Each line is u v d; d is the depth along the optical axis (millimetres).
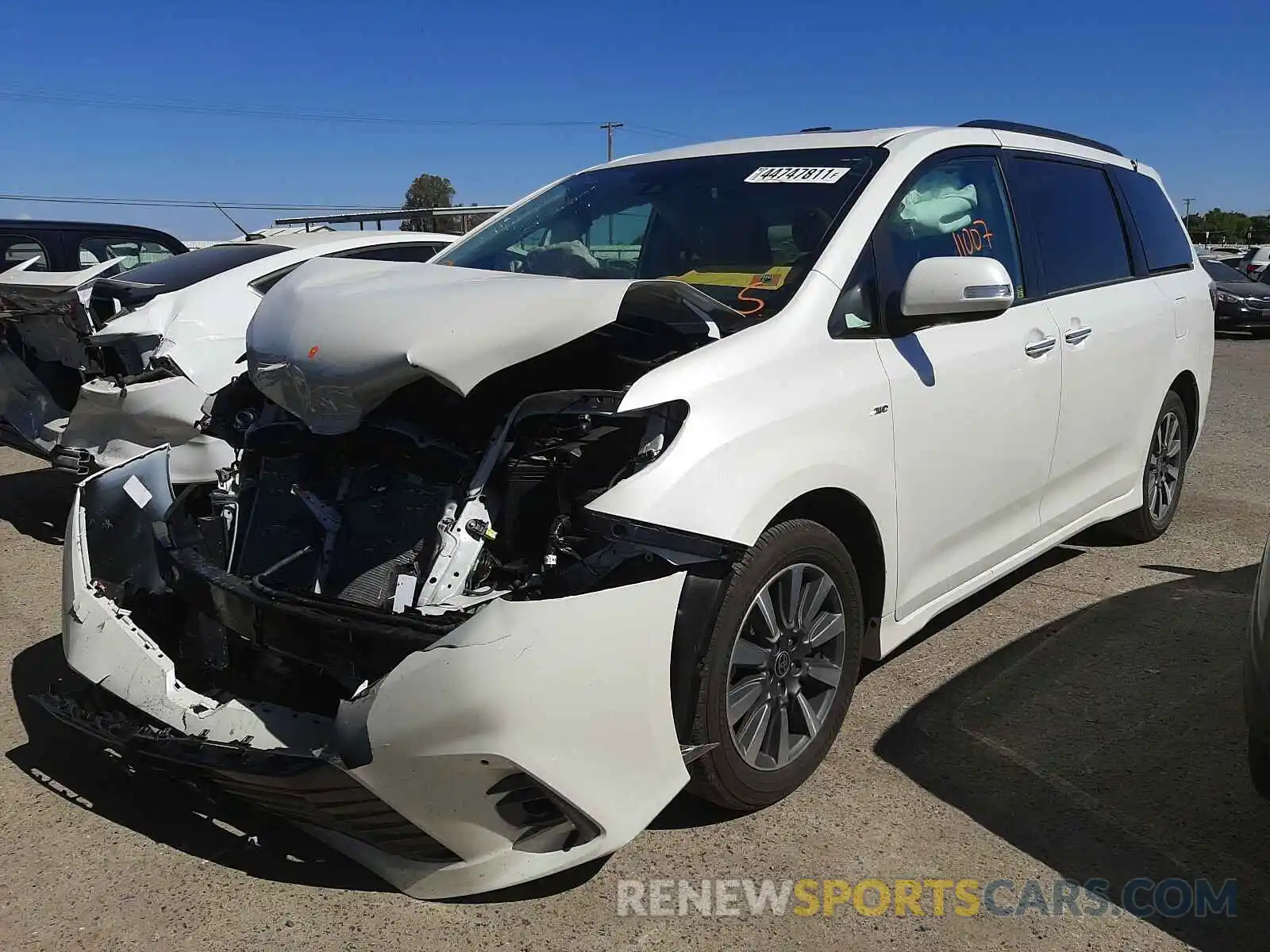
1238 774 3090
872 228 3221
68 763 3168
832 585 2941
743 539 2502
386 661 2359
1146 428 4770
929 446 3232
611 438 2502
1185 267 5250
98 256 8898
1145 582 4746
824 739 3004
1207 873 2615
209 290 5520
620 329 2852
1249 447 8148
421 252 6879
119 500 3086
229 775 2408
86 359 5551
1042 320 3879
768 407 2674
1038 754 3201
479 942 2359
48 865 2652
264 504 2963
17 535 5680
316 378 2621
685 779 2518
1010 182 3967
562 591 2307
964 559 3592
